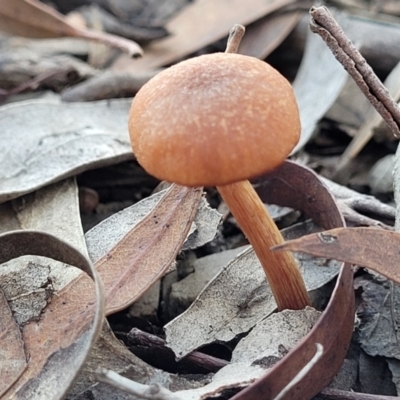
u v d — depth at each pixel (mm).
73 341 137
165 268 147
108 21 276
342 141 214
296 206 169
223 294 152
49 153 181
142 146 125
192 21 254
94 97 229
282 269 143
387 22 234
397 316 146
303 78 221
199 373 147
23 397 133
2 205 173
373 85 149
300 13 245
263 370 134
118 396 139
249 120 121
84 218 188
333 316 131
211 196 195
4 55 260
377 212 174
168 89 124
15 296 146
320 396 138
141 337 148
